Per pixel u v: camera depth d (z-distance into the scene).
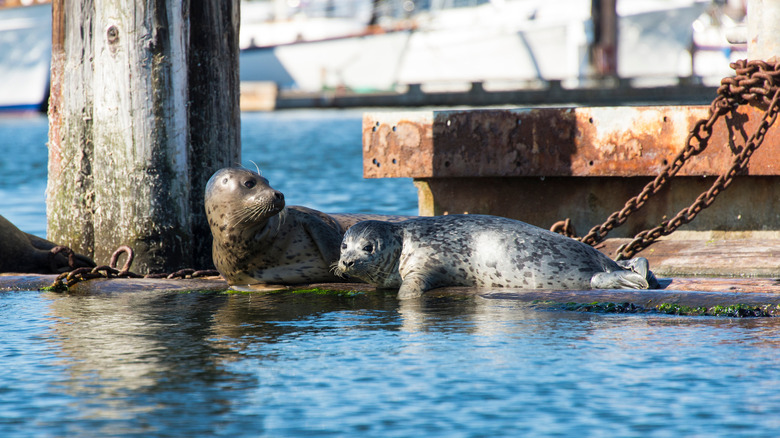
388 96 176.50
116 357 16.45
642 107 30.62
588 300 21.27
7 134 124.44
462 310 21.02
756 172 29.47
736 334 17.81
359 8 196.38
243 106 190.00
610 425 12.26
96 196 29.41
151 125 28.47
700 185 31.02
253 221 23.95
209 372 15.25
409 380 14.60
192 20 29.66
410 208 48.97
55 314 21.38
